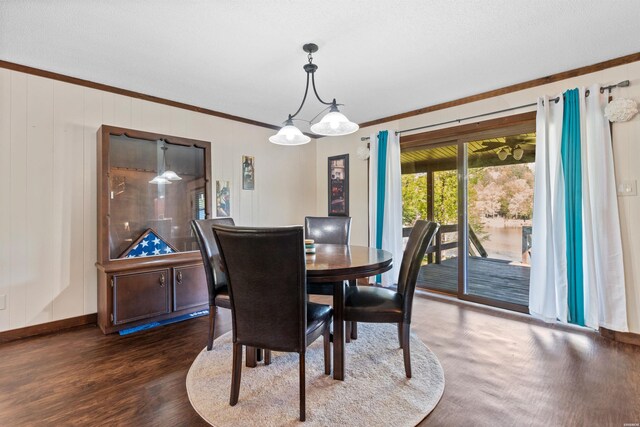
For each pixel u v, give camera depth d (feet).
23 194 8.74
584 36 7.43
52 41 7.46
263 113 13.23
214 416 5.38
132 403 5.75
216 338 8.70
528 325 9.43
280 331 5.40
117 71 9.12
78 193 9.61
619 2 6.20
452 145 12.49
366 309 6.60
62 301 9.33
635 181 8.19
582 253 8.85
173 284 10.03
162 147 11.03
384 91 10.85
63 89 9.36
